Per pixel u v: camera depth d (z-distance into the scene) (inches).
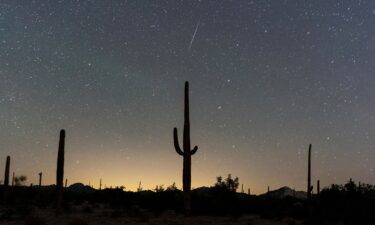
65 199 1577.3
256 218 1058.1
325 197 1008.2
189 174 997.2
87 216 984.3
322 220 949.8
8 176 1348.4
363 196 970.7
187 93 1005.8
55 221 860.6
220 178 1238.3
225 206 1112.2
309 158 1259.8
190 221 906.7
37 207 1225.4
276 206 1294.3
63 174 1013.8
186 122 1000.2
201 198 1178.0
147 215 1003.9
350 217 920.3
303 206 1173.7
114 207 1330.0
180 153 1000.9
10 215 955.3
